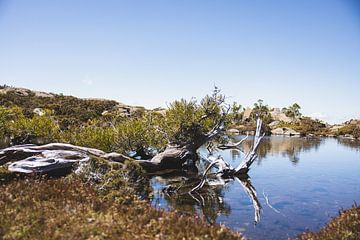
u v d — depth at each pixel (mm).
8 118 25906
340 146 51875
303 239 8633
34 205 7645
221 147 27438
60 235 6219
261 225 11352
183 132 24453
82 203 8336
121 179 12000
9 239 6098
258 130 24156
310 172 24250
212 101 24969
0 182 10734
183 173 22172
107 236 6430
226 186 18328
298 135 90438
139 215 7965
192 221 7805
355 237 7688
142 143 25344
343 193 17219
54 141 24406
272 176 22172
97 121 28203
